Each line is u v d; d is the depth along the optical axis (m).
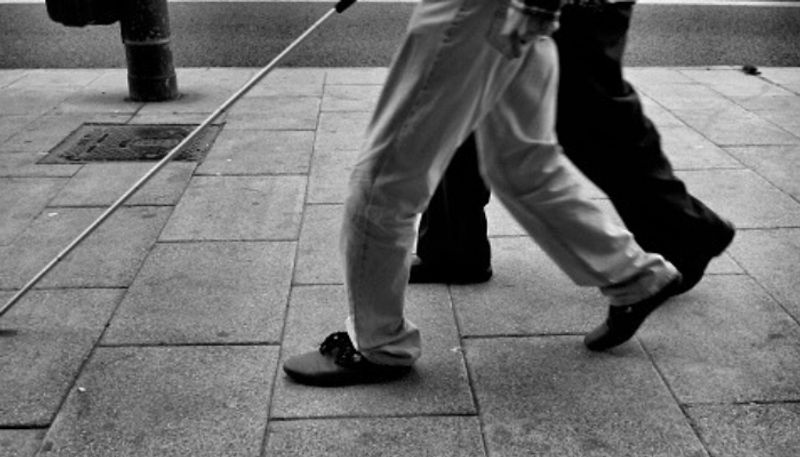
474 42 1.96
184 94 5.87
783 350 2.70
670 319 2.88
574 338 2.78
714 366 2.62
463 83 2.02
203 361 2.64
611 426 2.34
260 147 4.68
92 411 2.39
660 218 2.58
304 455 2.22
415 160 2.10
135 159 4.49
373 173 2.14
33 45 7.81
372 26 8.76
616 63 2.31
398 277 2.32
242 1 10.12
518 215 2.39
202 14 9.32
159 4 5.52
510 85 2.13
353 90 5.91
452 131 2.08
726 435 2.30
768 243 3.47
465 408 2.42
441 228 3.02
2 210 3.80
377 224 2.19
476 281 3.13
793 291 3.07
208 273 3.21
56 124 5.13
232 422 2.35
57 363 2.62
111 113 5.38
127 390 2.49
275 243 3.47
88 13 5.04
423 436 2.29
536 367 2.62
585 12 2.22
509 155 2.25
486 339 2.78
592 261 2.42
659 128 5.00
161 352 2.68
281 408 2.41
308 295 3.05
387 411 2.40
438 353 2.69
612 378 2.56
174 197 3.96
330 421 2.36
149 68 5.60
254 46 7.75
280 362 2.63
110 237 3.52
